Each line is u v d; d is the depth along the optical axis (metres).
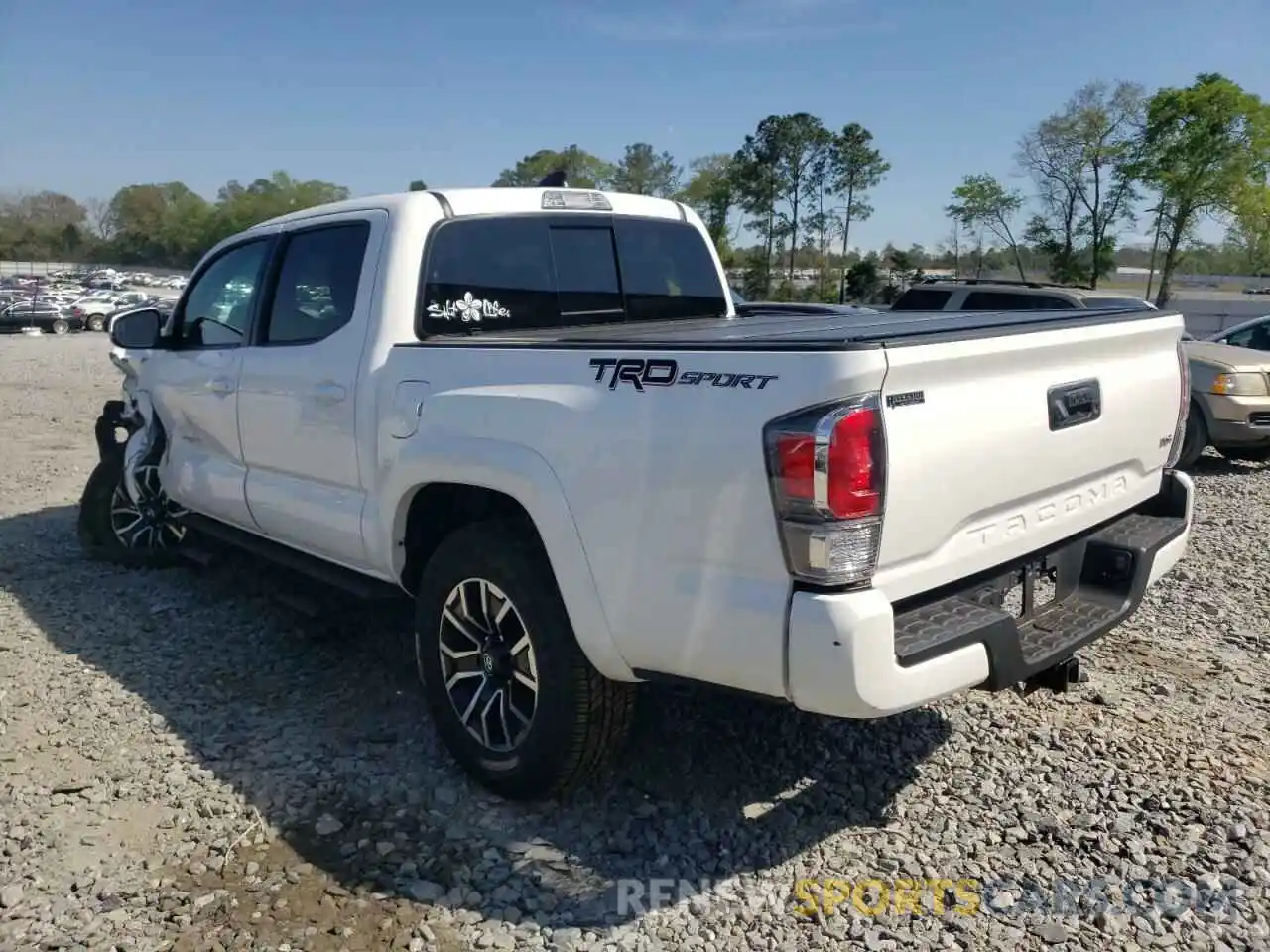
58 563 6.19
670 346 2.84
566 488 3.02
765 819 3.35
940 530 2.75
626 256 4.63
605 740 3.23
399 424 3.64
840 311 5.94
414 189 4.17
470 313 4.03
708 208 56.41
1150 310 3.83
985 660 2.82
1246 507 8.45
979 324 3.11
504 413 3.21
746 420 2.62
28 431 12.27
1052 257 43.09
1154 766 3.69
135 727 4.00
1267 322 11.69
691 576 2.78
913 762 3.72
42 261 115.06
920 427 2.64
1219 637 5.11
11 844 3.19
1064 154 41.38
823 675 2.55
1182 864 3.11
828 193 53.06
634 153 66.81
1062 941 2.77
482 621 3.48
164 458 5.63
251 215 99.19
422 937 2.79
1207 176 36.12
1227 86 35.00
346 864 3.11
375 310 3.85
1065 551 3.40
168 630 5.06
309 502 4.27
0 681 4.42
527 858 3.14
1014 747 3.83
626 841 3.23
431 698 3.63
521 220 4.23
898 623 2.77
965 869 3.09
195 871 3.07
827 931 2.81
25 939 2.76
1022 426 2.97
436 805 3.45
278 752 3.81
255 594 5.57
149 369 5.66
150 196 113.44
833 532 2.51
